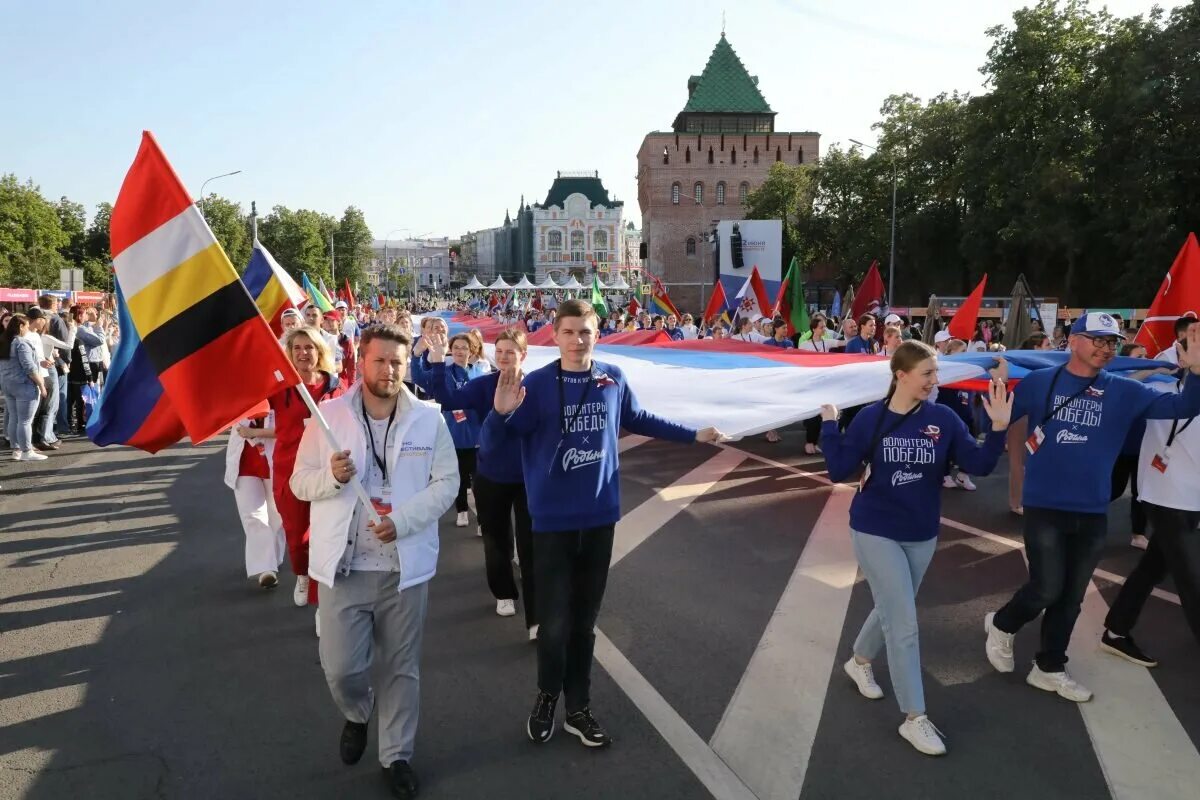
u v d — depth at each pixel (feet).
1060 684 14.48
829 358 33.09
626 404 13.33
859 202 176.35
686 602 19.04
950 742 13.00
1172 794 11.66
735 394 25.27
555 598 12.53
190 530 25.46
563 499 12.41
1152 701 14.33
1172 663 15.83
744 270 146.92
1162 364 27.27
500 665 15.80
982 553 22.63
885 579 12.96
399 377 11.64
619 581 20.52
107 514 27.45
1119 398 14.20
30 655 16.28
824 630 17.39
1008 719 13.73
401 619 11.64
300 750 12.85
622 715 13.87
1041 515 14.34
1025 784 11.89
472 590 20.06
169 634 17.31
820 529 25.13
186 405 12.73
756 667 15.65
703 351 39.75
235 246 282.15
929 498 13.07
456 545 23.84
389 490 11.65
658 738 13.15
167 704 14.30
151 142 12.57
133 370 15.69
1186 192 114.21
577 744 12.97
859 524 13.29
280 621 17.99
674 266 270.46
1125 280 114.32
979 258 143.33
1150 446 15.42
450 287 568.82
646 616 18.21
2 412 51.52
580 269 479.00
